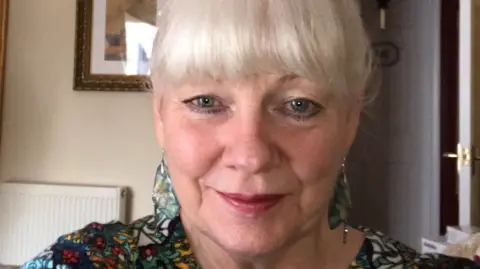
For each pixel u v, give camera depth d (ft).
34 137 8.80
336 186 2.67
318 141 2.23
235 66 2.06
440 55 10.25
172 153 2.30
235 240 2.21
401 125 10.75
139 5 8.55
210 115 2.21
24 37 8.86
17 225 8.48
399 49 10.77
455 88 10.24
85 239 2.38
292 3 2.08
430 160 10.36
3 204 8.52
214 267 2.45
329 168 2.29
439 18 10.24
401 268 2.59
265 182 2.16
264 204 2.21
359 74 2.35
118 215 8.31
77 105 8.75
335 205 2.67
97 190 8.32
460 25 6.93
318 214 2.34
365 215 10.95
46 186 8.43
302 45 2.08
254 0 2.06
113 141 8.67
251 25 2.05
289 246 2.47
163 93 2.35
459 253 4.65
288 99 2.17
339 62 2.20
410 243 10.59
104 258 2.30
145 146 8.63
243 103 2.14
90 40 8.61
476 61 6.96
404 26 10.75
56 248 2.32
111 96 8.68
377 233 2.78
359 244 2.68
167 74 2.24
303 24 2.09
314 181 2.25
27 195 8.47
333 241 2.64
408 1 10.70
